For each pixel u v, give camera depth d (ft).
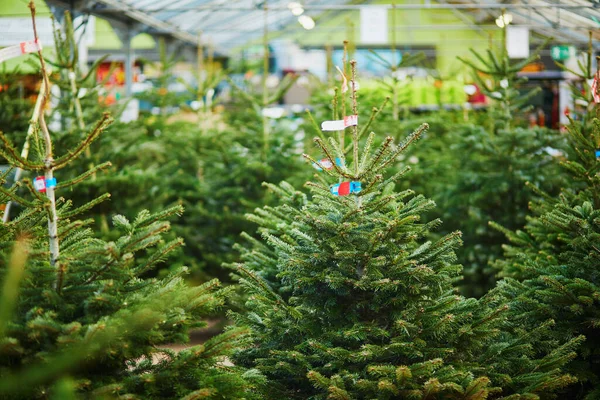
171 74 43.37
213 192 33.71
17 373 12.11
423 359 15.28
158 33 52.95
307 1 59.62
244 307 19.92
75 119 30.30
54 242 13.91
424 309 15.30
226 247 32.24
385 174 30.53
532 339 16.06
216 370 14.61
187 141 36.76
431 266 16.14
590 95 28.40
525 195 28.45
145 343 13.57
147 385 13.14
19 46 14.53
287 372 16.34
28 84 41.63
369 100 38.63
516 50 43.55
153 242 13.65
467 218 30.22
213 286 14.34
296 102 65.92
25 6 37.42
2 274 12.51
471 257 28.04
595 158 20.65
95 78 31.81
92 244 14.76
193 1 45.65
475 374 15.30
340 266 15.60
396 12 67.05
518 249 22.66
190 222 32.99
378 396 14.32
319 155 31.96
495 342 16.74
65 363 11.57
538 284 18.53
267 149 34.01
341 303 16.44
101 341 12.10
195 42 60.23
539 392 15.21
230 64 67.41
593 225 17.61
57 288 13.05
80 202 28.78
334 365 15.19
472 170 30.71
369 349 14.80
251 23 59.93
